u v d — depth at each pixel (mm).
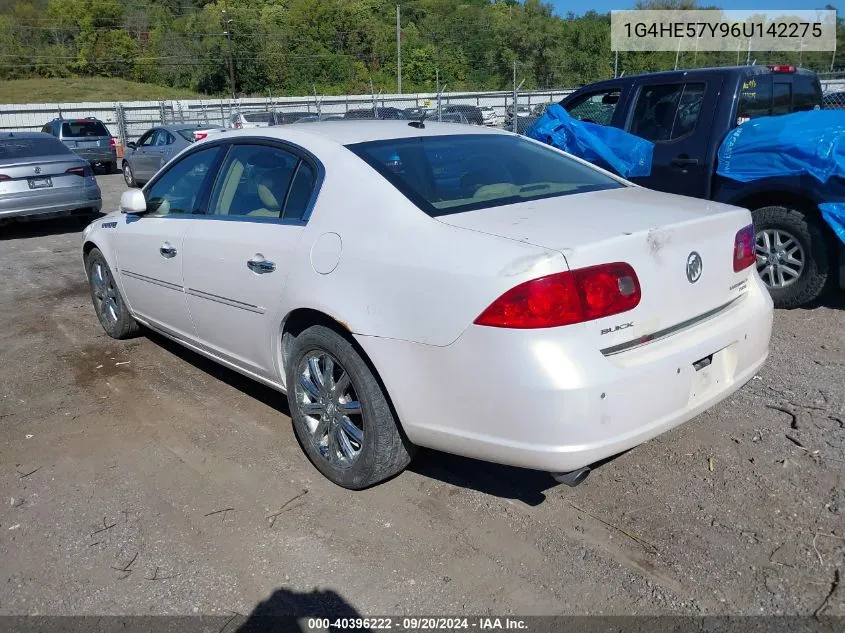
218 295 3951
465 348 2705
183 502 3348
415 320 2852
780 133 5609
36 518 3256
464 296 2699
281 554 2949
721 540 2930
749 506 3145
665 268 2852
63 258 9062
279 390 3820
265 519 3191
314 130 3824
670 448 3646
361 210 3234
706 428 3834
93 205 10820
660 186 6523
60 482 3557
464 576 2783
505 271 2619
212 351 4258
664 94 6602
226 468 3637
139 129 35594
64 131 22547
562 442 2602
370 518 3170
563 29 63531
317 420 3531
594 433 2611
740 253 3254
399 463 3250
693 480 3359
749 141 5812
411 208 3111
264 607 2662
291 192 3633
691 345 2904
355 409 3270
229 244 3816
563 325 2580
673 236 2885
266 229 3631
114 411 4348
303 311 3393
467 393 2738
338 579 2795
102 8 82188
